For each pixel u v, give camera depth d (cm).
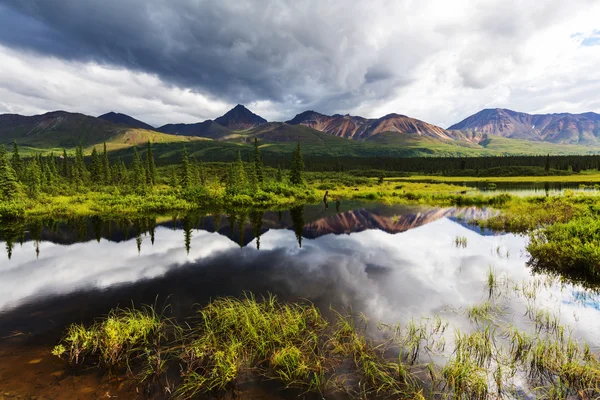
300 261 1650
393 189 6569
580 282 1221
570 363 680
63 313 1056
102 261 1688
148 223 2936
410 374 690
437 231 2352
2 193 4250
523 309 1005
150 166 9181
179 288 1277
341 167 16075
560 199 3148
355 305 1071
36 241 2203
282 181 7069
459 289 1202
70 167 9512
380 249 1880
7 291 1263
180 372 709
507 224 2361
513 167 13800
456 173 14425
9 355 783
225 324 897
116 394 635
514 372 688
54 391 639
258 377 696
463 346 780
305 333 875
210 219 3161
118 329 830
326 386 661
